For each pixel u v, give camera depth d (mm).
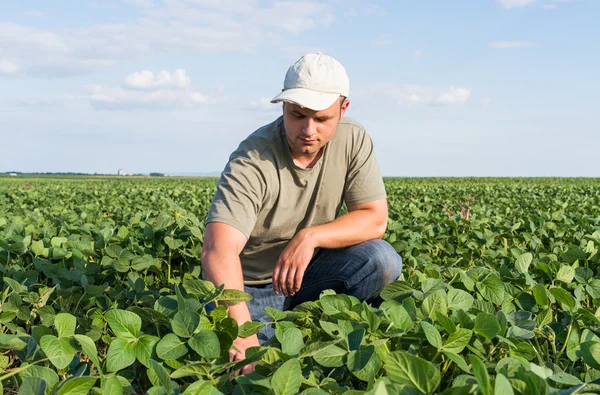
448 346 2225
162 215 4625
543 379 1628
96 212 8211
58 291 3441
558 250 4543
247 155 3232
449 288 2756
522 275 3420
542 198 12617
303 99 2850
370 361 2094
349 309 2650
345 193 3541
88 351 2156
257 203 3199
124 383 2166
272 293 3662
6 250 4168
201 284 2631
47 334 2400
